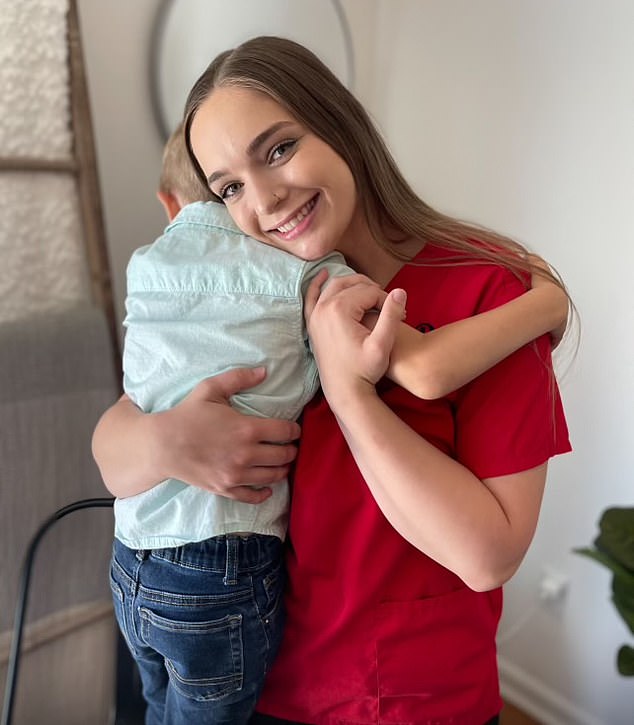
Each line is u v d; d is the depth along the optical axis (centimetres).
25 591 93
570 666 151
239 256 66
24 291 108
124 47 125
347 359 56
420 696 68
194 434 61
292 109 62
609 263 124
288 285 64
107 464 67
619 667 115
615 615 140
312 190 63
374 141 69
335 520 65
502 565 57
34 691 115
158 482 65
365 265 72
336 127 65
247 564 64
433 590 67
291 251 66
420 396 54
